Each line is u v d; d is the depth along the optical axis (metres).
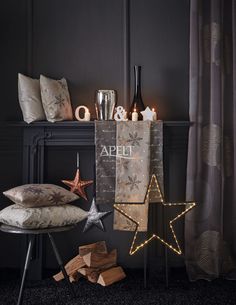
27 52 2.41
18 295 1.90
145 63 2.42
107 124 2.17
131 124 2.17
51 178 2.40
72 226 1.89
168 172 2.24
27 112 2.18
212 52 2.24
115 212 2.17
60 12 2.44
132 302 1.82
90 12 2.44
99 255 2.13
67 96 2.29
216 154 2.21
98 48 2.43
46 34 2.44
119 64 2.43
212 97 2.23
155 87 2.42
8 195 1.87
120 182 2.15
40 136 2.23
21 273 2.20
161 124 2.19
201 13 2.28
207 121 2.27
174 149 2.38
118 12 2.44
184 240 2.32
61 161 2.40
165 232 2.33
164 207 2.25
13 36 2.43
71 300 1.84
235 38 2.25
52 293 1.94
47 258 2.37
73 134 2.24
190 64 2.24
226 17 2.32
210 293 1.94
